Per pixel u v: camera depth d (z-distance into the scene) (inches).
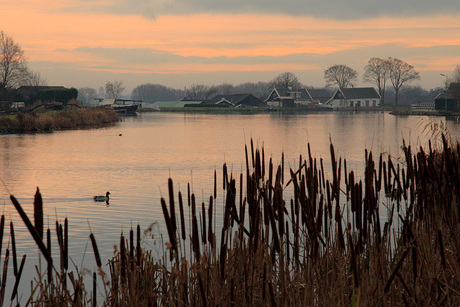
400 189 286.8
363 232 244.2
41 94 4537.4
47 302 214.2
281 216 213.6
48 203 833.5
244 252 225.0
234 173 1157.7
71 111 3663.9
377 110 7726.4
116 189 974.4
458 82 4763.8
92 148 1850.4
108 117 4065.0
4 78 3794.3
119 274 229.3
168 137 2443.4
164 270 238.7
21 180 1093.1
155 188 984.3
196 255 205.6
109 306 231.3
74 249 543.5
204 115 6117.1
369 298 229.3
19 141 2142.0
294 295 234.2
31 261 491.8
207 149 1824.6
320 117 5231.3
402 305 238.1
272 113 6875.0
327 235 255.8
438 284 238.8
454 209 288.2
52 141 2153.1
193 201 204.4
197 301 228.2
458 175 271.3
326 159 1413.6
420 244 267.7
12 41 3809.1
